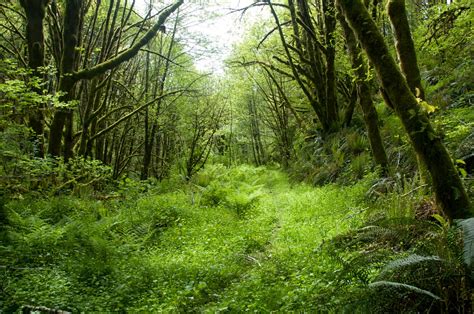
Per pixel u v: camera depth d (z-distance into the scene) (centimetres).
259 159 4288
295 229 836
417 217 614
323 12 1639
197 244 845
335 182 1377
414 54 659
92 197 1224
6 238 687
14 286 520
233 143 4519
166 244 865
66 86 1115
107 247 731
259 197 1427
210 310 471
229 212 1230
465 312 342
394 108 503
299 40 1944
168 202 1286
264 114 3731
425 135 465
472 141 761
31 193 966
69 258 667
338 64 1750
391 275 368
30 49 1093
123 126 2272
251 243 803
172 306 502
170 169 2503
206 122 2653
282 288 496
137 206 1189
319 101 1952
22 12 1468
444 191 456
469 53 1145
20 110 848
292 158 2559
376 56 498
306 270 544
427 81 1328
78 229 783
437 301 356
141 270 640
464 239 331
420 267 366
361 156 1298
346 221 771
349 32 970
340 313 368
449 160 461
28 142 929
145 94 2061
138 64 2180
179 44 2120
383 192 889
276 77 2955
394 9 660
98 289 573
